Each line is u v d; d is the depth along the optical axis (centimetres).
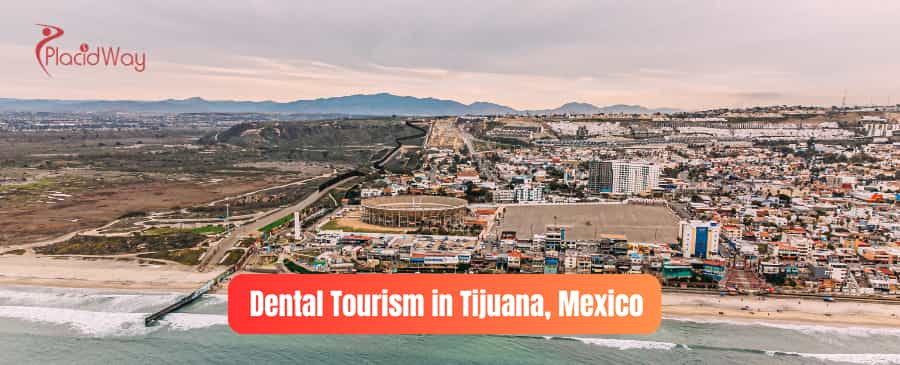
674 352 19450
